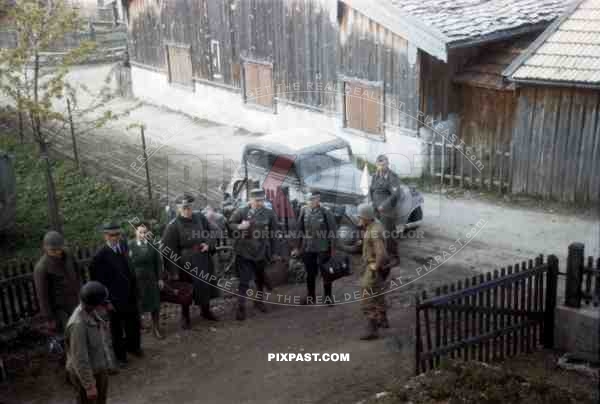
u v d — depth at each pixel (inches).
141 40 1112.8
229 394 330.3
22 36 530.9
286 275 486.0
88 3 1451.8
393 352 362.3
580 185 610.9
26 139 853.8
